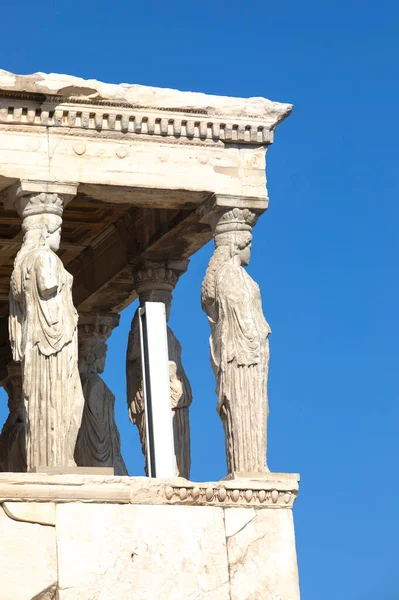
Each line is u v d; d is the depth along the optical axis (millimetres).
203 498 20516
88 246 25812
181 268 24250
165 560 20156
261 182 22266
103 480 20078
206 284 21969
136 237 24125
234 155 22250
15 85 21078
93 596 19719
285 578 20688
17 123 21250
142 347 20281
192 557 20281
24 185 21109
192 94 22047
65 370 20672
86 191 21656
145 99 21781
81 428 24844
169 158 21891
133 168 21688
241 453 21219
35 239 21141
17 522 19672
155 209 23609
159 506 20297
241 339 21484
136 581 19953
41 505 19797
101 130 21656
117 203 22516
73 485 19953
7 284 27312
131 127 21766
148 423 20234
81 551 19812
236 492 20688
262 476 20906
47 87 21219
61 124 21469
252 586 20500
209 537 20438
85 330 25875
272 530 20797
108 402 25219
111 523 20016
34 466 20391
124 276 24891
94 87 21484
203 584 20250
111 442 25031
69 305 20922
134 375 23812
